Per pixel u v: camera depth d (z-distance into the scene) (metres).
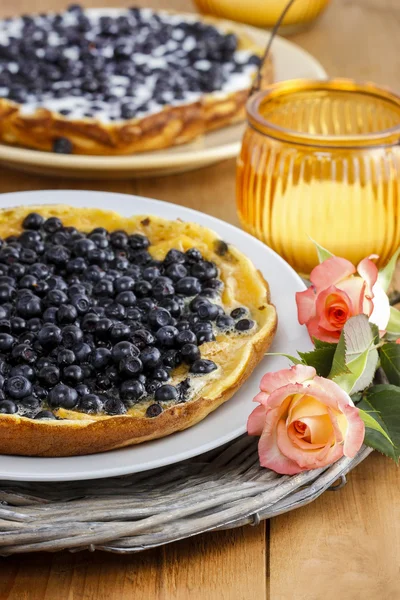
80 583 0.56
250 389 0.62
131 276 0.66
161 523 0.56
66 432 0.57
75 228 0.70
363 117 0.77
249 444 0.61
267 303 0.65
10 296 0.64
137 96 0.89
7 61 0.93
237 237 0.71
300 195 0.71
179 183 0.84
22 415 0.59
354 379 0.59
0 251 0.67
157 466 0.57
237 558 0.57
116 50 0.94
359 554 0.57
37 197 0.74
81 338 0.62
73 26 0.99
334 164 0.70
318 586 0.56
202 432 0.59
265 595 0.56
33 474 0.56
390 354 0.62
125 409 0.60
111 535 0.55
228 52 0.95
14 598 0.55
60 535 0.55
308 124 0.77
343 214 0.71
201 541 0.58
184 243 0.69
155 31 0.99
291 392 0.56
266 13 1.07
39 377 0.60
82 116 0.85
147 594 0.56
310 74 0.93
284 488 0.57
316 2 1.07
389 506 0.60
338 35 1.09
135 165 0.81
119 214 0.71
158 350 0.61
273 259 0.69
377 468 0.61
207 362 0.62
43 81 0.90
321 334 0.63
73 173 0.82
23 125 0.85
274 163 0.71
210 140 0.88
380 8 1.19
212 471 0.60
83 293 0.64
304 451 0.57
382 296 0.62
